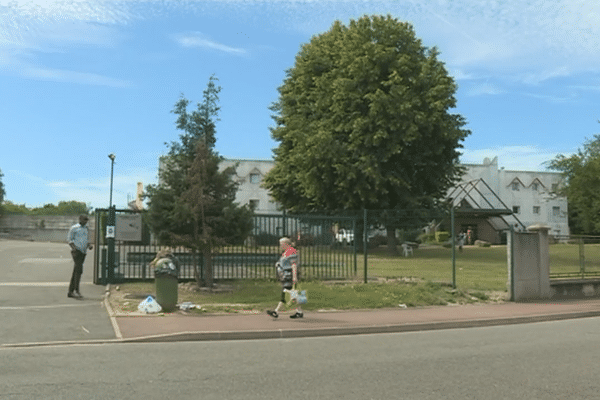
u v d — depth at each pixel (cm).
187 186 1467
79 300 1299
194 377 654
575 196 3011
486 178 6869
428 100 3109
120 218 1591
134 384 617
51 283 1594
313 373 681
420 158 3231
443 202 3475
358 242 1744
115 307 1211
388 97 3039
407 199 3161
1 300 1273
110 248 1572
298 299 1126
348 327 1046
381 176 3098
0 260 2402
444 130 3130
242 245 1518
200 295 1407
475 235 5900
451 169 3344
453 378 660
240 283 1574
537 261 1620
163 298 1170
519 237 1582
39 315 1096
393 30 3309
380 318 1175
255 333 973
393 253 3152
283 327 1025
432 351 849
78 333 940
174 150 1627
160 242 1455
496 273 2261
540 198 6894
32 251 3166
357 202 3262
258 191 6488
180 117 1684
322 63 3588
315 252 1692
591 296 1720
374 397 570
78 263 1336
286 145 3722
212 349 852
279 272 1162
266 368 709
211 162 1456
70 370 687
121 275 1577
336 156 3136
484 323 1198
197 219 1420
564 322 1265
